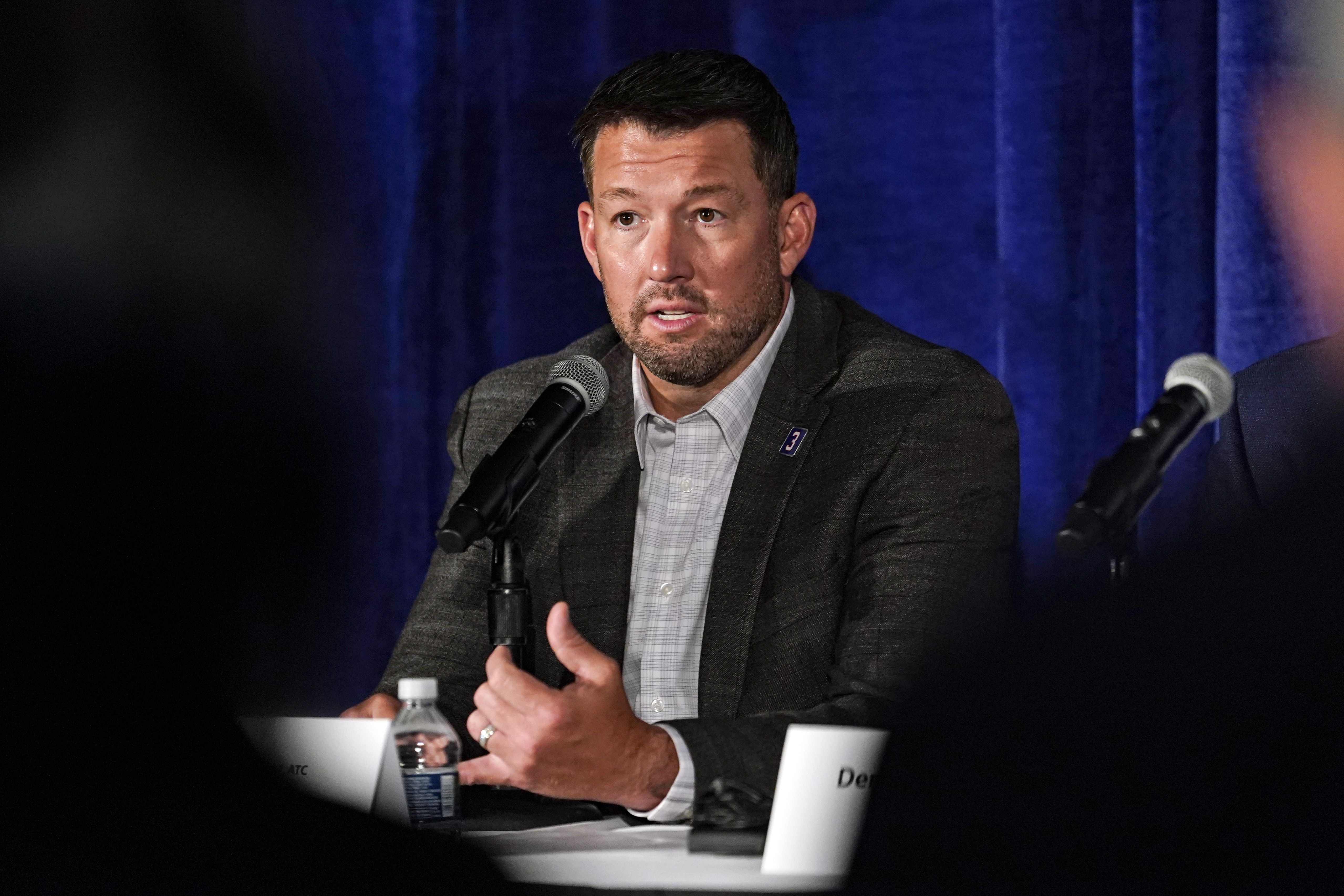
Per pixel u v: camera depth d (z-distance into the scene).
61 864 2.24
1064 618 1.52
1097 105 10.38
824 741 4.11
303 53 11.22
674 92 7.93
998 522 7.60
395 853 2.41
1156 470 4.51
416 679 5.22
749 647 7.61
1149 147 10.27
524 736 5.35
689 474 8.31
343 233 11.51
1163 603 1.46
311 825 2.37
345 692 11.38
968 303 11.05
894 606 7.15
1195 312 10.19
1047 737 1.51
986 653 1.56
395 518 11.64
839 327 8.66
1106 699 1.48
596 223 8.23
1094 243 10.39
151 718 2.25
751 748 5.70
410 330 11.72
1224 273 9.91
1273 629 1.42
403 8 11.70
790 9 11.27
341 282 11.47
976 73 11.02
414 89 11.70
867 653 6.91
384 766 4.43
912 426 7.73
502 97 11.66
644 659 8.02
